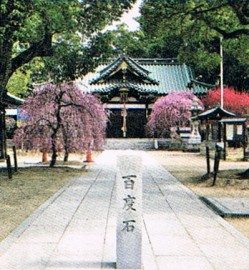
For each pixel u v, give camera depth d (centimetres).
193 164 2711
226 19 2083
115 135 5309
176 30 2123
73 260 702
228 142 3909
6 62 1931
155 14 1975
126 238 679
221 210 1108
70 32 1953
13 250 757
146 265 677
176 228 932
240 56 2348
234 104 4828
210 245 795
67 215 1065
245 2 1750
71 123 2252
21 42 1991
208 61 2470
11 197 1364
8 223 984
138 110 5347
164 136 5112
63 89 2241
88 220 1006
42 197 1366
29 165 2489
